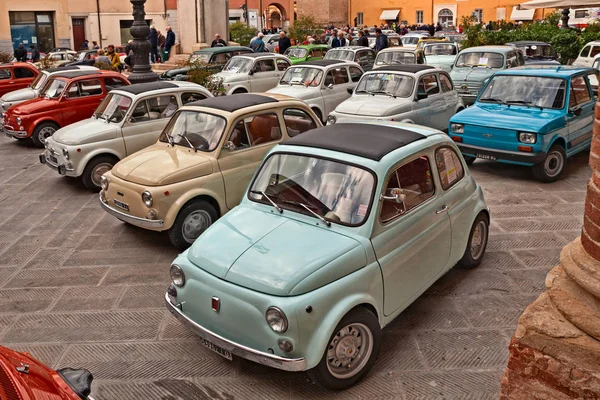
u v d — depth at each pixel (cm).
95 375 472
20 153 1275
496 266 645
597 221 279
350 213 470
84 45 3466
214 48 1884
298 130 802
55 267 679
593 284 274
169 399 441
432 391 441
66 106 1295
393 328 527
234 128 731
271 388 451
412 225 496
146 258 699
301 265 425
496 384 447
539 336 291
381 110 1070
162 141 781
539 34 2241
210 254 459
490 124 934
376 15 5269
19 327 549
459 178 588
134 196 689
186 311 466
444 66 1973
